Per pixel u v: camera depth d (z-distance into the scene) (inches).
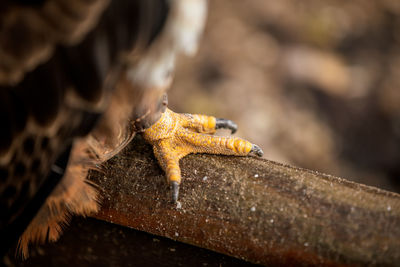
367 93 60.7
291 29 65.3
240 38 62.3
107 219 19.6
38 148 17.2
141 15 16.9
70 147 18.0
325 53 64.2
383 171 55.4
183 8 17.3
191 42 17.7
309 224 18.2
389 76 63.4
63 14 16.1
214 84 56.4
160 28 17.3
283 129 53.7
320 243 18.1
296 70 59.4
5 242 18.4
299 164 51.8
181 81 56.3
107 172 19.4
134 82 17.9
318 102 58.2
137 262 20.3
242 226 18.6
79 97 16.9
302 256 18.2
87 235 20.4
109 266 20.6
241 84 56.0
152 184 19.2
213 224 18.8
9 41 16.1
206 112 53.0
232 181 18.9
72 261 20.8
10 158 17.0
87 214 19.7
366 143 56.9
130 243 20.1
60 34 16.2
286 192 18.5
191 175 19.2
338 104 58.6
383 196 18.3
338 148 55.7
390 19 71.1
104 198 19.4
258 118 53.0
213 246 19.0
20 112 16.7
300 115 55.6
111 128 18.7
